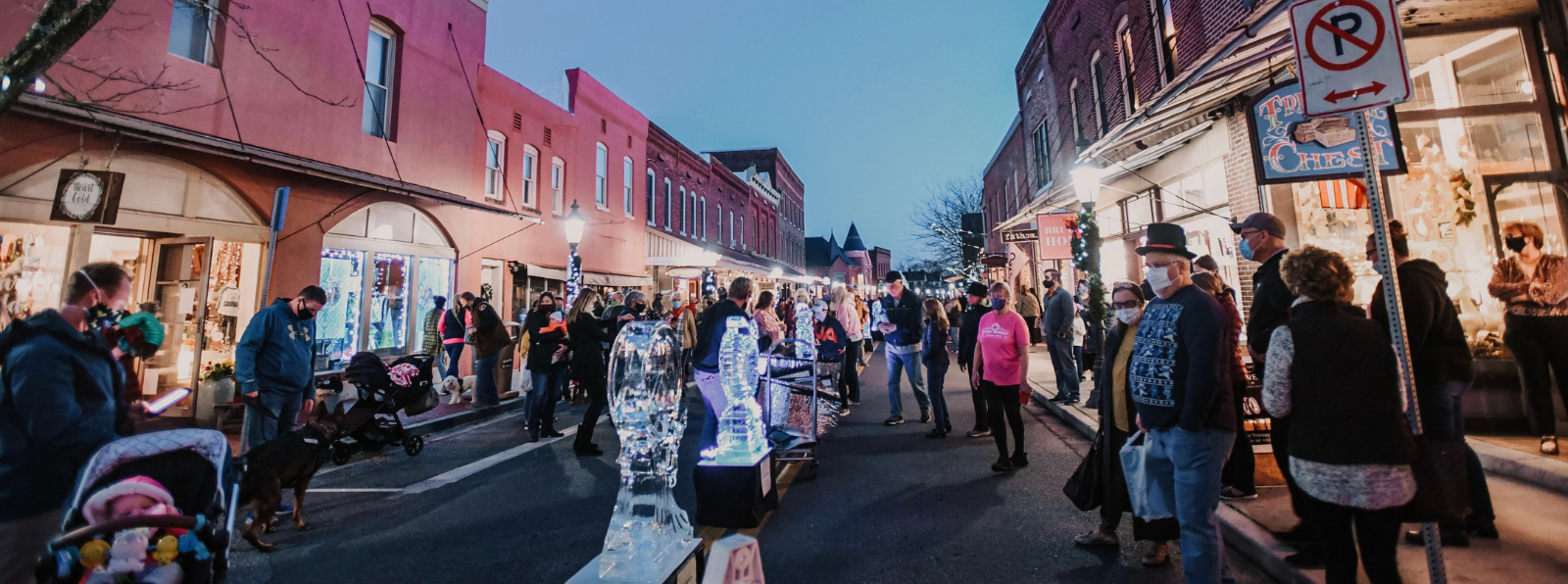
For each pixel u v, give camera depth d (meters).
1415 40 5.29
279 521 4.51
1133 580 3.31
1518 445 4.48
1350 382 2.25
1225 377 2.80
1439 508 2.25
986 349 5.48
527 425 7.25
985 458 5.88
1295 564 3.09
